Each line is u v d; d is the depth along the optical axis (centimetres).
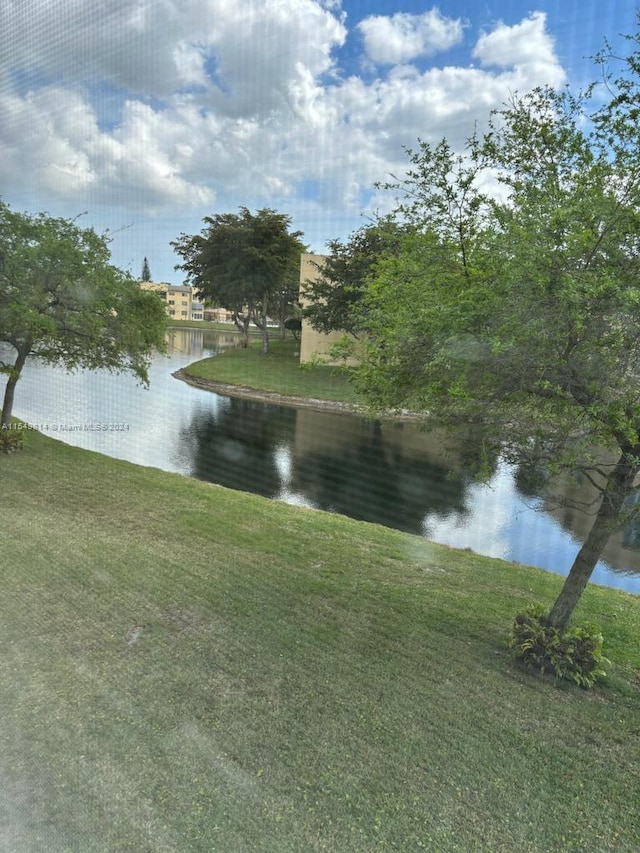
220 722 283
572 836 225
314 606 432
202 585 456
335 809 231
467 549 694
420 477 1117
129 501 698
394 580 503
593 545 353
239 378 2455
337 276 2134
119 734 269
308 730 280
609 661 346
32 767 244
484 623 420
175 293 7444
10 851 202
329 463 1208
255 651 357
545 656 349
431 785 248
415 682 331
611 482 318
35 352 965
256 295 3120
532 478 332
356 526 691
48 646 349
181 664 336
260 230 2803
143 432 1395
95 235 905
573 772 262
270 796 235
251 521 655
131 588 441
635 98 254
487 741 280
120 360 1013
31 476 781
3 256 816
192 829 216
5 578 443
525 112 289
